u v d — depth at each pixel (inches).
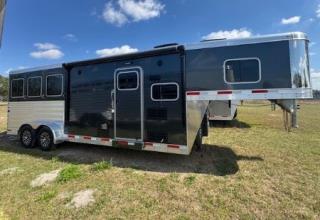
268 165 206.1
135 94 205.5
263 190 157.2
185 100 184.2
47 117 266.2
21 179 182.2
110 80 219.0
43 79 267.9
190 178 177.0
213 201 143.7
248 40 169.9
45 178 183.3
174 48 186.1
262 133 359.6
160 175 185.3
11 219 128.2
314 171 191.0
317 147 269.3
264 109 944.9
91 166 206.4
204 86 179.3
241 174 185.2
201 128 239.9
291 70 161.0
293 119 175.2
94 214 131.8
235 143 290.2
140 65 202.4
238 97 171.8
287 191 155.3
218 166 205.2
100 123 226.2
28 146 276.8
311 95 161.6
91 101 231.6
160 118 193.9
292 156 232.8
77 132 243.0
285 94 162.4
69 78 247.8
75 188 164.1
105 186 166.2
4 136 362.3
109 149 267.4
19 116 290.7
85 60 233.8
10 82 299.4
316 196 148.5
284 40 163.3
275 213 130.2
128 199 147.5
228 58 173.9
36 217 130.0
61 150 264.7
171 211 134.0
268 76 165.6
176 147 187.8
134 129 206.5
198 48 180.9
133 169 199.5
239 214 129.7
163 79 192.1
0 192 160.4
